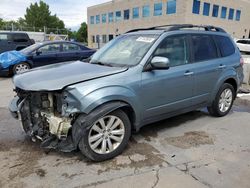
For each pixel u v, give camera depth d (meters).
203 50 4.72
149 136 4.25
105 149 3.39
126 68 3.64
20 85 3.39
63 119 3.17
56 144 3.27
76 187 2.86
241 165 3.36
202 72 4.55
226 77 5.09
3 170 3.16
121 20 45.97
